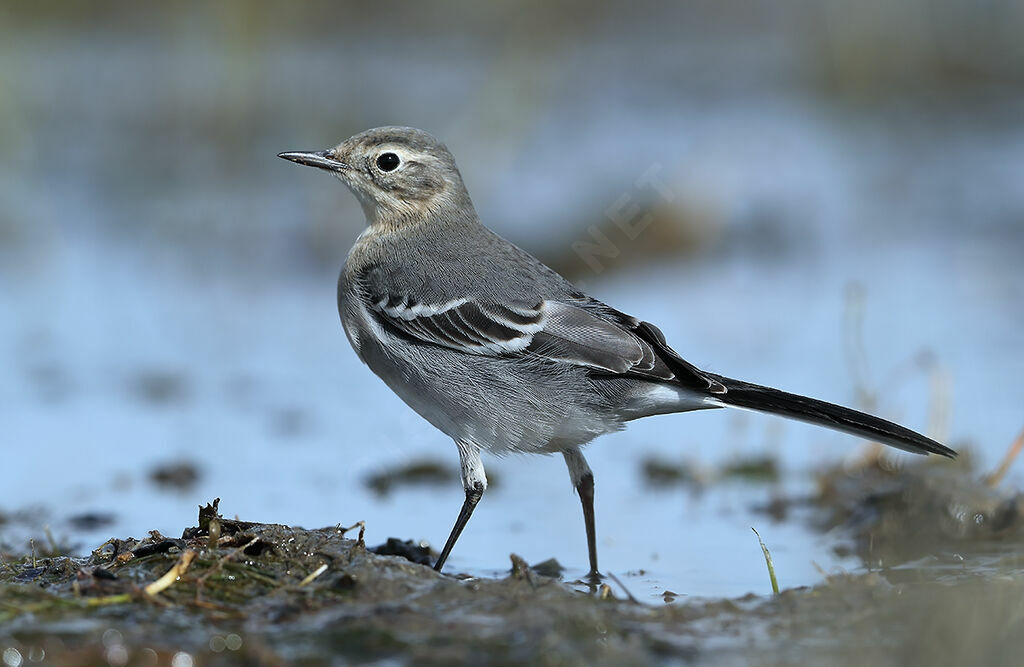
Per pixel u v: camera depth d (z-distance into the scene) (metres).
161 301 18.64
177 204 21.95
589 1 30.98
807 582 9.98
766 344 16.23
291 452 13.59
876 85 27.52
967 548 10.80
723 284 18.89
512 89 24.06
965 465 12.39
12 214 21.38
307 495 12.45
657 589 9.81
